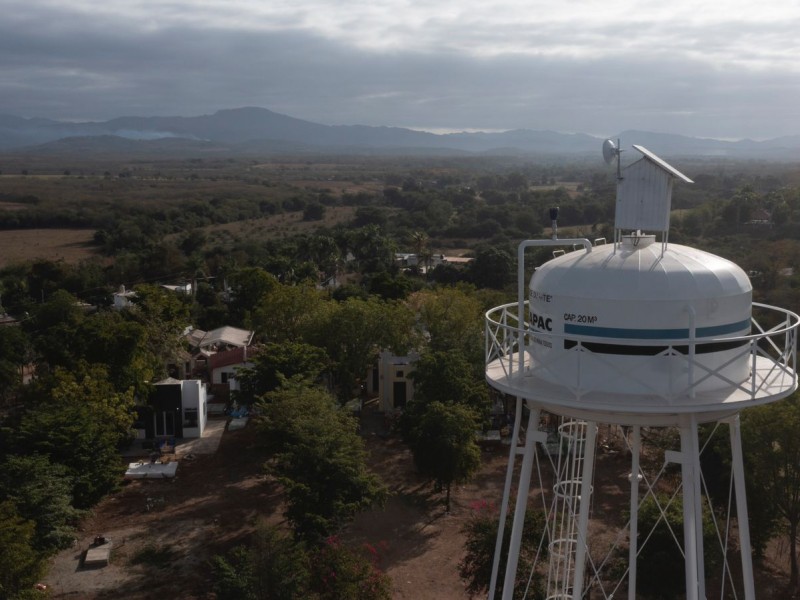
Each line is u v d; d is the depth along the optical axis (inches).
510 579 626.8
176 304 2114.9
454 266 3695.9
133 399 1582.2
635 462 637.3
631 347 548.4
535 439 617.0
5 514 981.8
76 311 2623.0
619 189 617.9
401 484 1471.5
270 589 962.1
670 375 530.9
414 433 1371.8
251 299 2832.2
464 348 1841.8
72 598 1063.0
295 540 1119.0
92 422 1317.7
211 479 1486.2
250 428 1754.4
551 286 589.9
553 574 983.0
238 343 2386.8
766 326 1870.1
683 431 544.4
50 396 1470.2
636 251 589.0
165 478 1488.7
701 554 538.9
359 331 1849.2
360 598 980.6
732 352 567.2
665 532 1008.2
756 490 1101.1
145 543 1228.5
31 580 938.7
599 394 553.9
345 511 1139.3
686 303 546.6
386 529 1295.5
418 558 1195.9
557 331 582.6
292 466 1202.0
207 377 2148.1
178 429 1692.9
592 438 627.8
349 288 2792.8
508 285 3240.7
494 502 1370.6
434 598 1077.8
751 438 1091.3
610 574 1069.8
